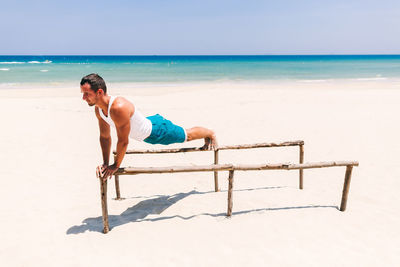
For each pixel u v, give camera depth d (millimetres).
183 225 3738
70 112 11672
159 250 3232
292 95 16266
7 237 3529
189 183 5379
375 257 3104
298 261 3025
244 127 9367
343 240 3400
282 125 9547
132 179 5586
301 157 4777
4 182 5262
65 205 4430
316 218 3887
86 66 58344
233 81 26078
